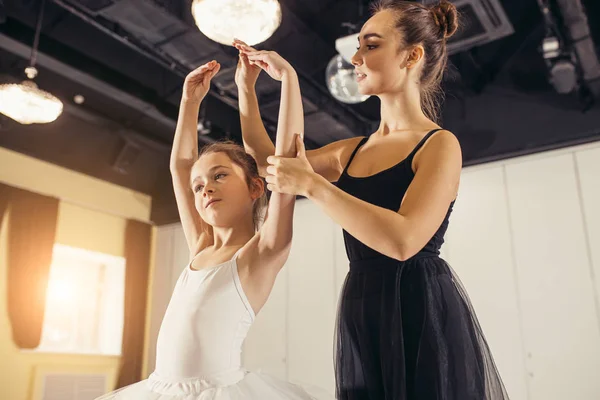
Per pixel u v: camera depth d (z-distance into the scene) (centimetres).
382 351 126
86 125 544
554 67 403
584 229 445
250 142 162
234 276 148
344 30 464
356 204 117
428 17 143
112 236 631
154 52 418
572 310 434
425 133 135
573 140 454
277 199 146
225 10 214
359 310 132
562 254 448
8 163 540
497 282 466
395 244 113
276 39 436
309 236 569
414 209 116
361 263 135
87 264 623
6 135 518
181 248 659
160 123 557
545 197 464
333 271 547
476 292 472
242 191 159
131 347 623
